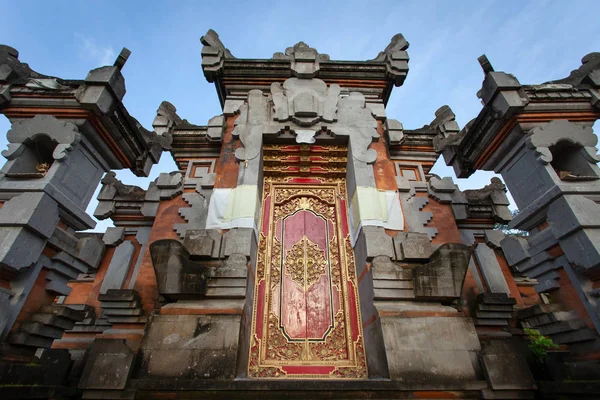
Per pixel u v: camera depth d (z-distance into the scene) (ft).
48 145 18.06
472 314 24.07
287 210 25.58
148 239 26.12
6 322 14.15
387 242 19.97
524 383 14.44
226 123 27.61
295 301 21.74
